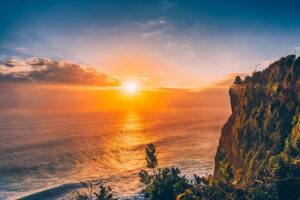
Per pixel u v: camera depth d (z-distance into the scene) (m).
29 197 51.59
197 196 4.60
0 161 93.19
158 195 5.05
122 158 96.44
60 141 143.25
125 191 52.91
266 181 4.54
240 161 12.48
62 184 60.41
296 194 4.15
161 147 118.81
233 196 4.34
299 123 9.05
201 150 109.06
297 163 4.63
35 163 89.56
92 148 119.94
